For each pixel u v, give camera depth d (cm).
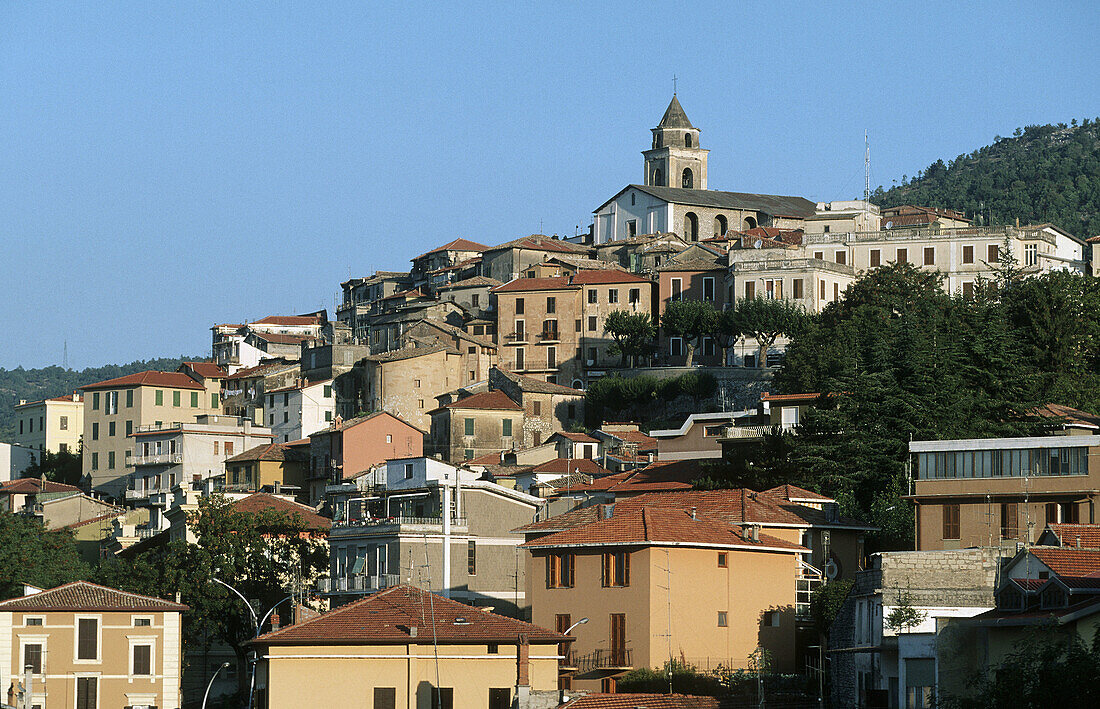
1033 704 8594
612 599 13800
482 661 12588
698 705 11975
